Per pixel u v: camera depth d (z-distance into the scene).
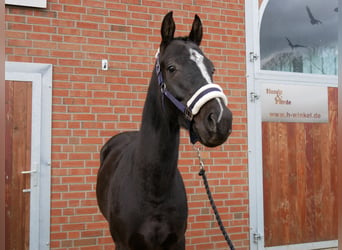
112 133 3.37
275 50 3.97
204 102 1.46
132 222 1.87
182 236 2.01
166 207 1.87
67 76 3.26
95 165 3.31
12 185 3.06
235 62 3.76
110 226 2.07
